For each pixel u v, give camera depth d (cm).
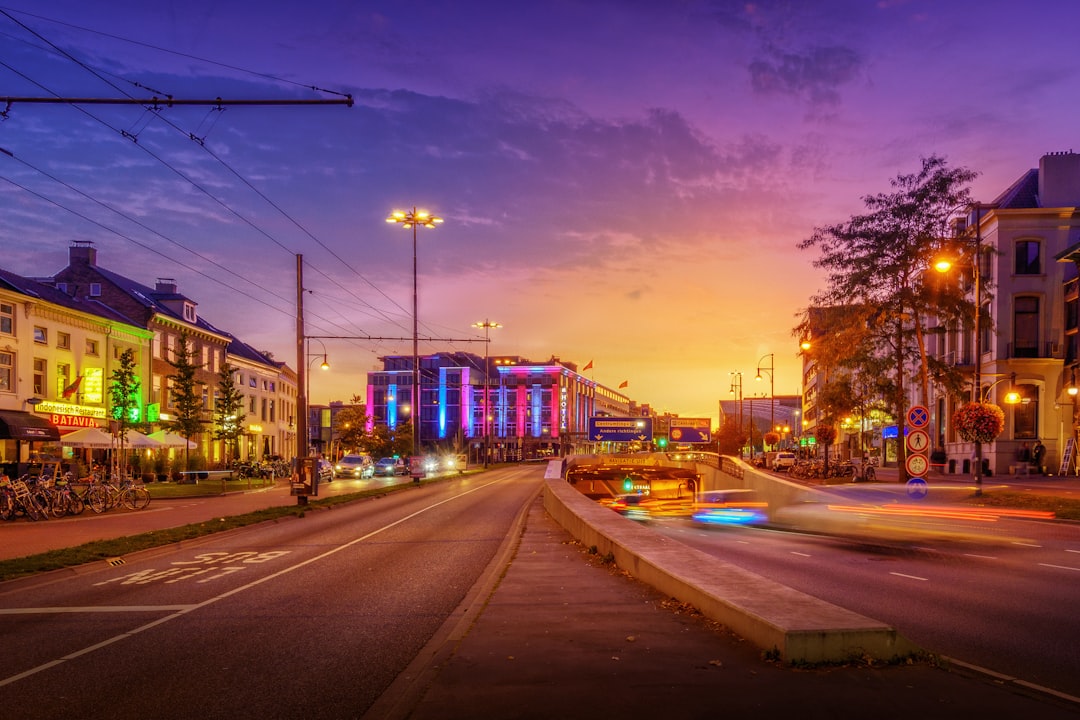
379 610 997
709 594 793
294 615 968
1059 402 4216
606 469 4266
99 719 581
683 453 5328
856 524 2242
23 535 1958
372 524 2303
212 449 6156
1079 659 713
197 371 5956
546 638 736
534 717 509
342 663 733
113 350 4816
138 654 777
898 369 3356
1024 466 4012
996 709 513
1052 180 4425
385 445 9662
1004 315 4297
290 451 8138
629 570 1166
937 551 1586
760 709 515
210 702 618
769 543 1791
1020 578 1211
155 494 3556
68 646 815
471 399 14988
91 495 2619
